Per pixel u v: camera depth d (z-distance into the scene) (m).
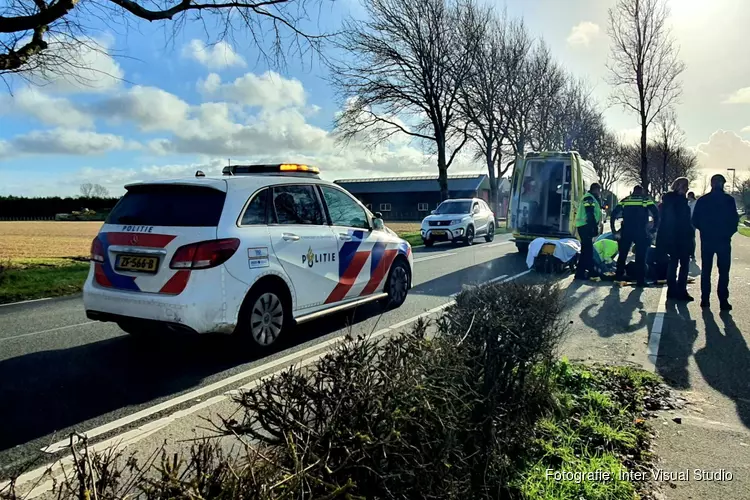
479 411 2.86
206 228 4.93
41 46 8.84
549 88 33.59
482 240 22.84
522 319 3.48
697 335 6.13
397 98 27.77
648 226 9.88
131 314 4.98
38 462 3.13
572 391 4.15
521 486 2.79
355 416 1.96
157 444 3.38
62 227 41.72
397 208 65.69
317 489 1.73
